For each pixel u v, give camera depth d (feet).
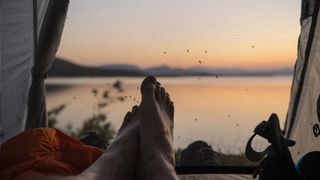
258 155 3.36
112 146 3.36
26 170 2.78
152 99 3.90
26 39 4.19
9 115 3.98
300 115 4.77
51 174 2.60
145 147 3.42
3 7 3.71
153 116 3.73
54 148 3.23
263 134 3.25
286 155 3.26
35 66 4.34
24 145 3.13
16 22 3.96
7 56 3.88
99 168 2.85
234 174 4.65
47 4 4.26
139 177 3.21
